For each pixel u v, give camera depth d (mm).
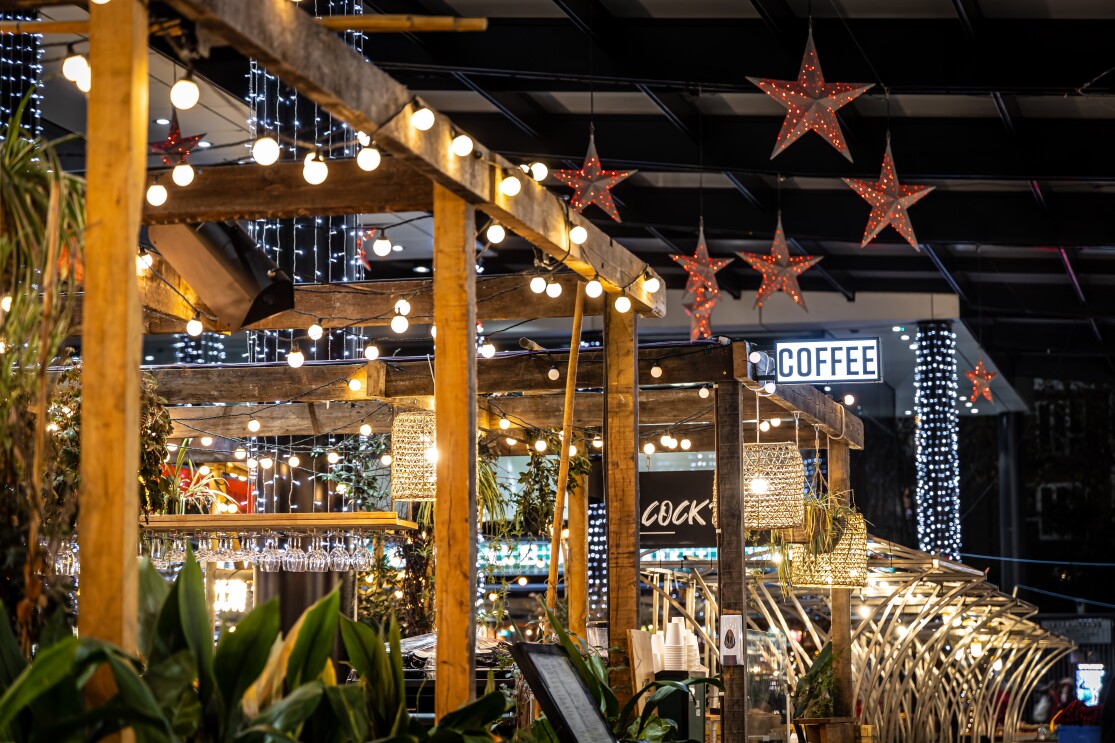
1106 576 29266
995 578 29562
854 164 11930
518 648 5023
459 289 4941
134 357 3184
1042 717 23625
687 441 10680
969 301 19016
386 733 4121
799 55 9906
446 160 4680
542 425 9586
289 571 9742
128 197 3188
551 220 5723
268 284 6484
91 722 2902
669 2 9898
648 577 13031
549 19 10328
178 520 8500
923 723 15023
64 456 5773
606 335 7082
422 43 10453
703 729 8102
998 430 27266
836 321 19906
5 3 3684
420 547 9898
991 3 9234
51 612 3986
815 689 10859
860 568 10414
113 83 3223
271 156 4203
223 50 11039
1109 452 29516
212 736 3463
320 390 8797
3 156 3797
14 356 3902
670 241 17547
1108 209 13727
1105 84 9367
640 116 12461
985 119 11609
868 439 26672
